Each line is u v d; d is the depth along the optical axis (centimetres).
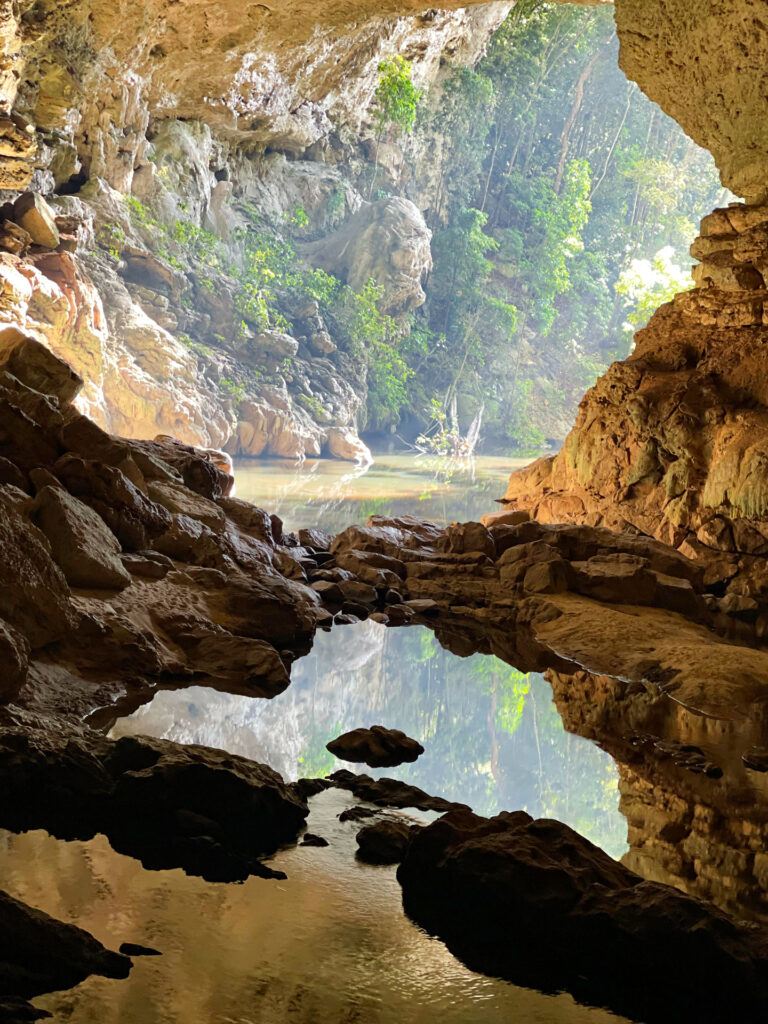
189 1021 288
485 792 493
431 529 1197
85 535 698
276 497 1730
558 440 3653
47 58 1966
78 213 2089
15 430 769
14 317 1780
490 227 3797
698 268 1294
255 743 539
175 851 399
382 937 344
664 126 4097
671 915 330
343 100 3055
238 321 2584
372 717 612
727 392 1175
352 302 2962
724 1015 309
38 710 534
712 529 1073
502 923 349
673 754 562
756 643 853
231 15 2209
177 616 709
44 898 355
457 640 852
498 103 3762
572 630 843
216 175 2848
